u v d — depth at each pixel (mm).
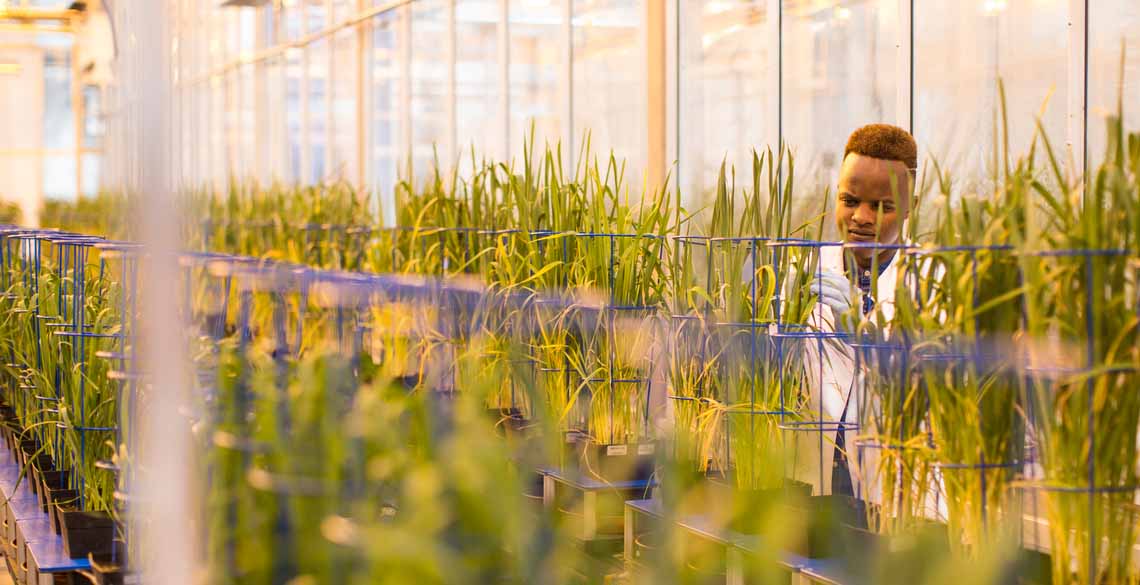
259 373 1422
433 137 6684
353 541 1057
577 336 2918
